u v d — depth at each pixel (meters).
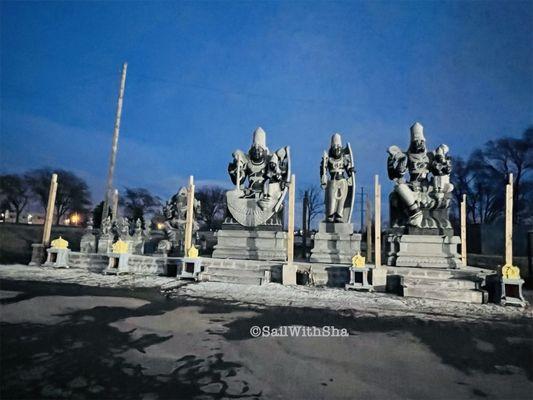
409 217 16.97
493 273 13.68
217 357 6.39
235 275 14.88
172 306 10.09
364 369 6.08
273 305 10.52
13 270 16.33
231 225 19.16
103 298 10.84
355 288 13.70
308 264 15.36
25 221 60.81
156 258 16.53
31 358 6.04
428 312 10.21
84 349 6.55
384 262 17.44
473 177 50.66
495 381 5.71
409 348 7.22
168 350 6.66
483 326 8.89
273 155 19.42
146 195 70.25
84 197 63.50
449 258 16.16
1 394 4.75
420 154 17.84
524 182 46.09
